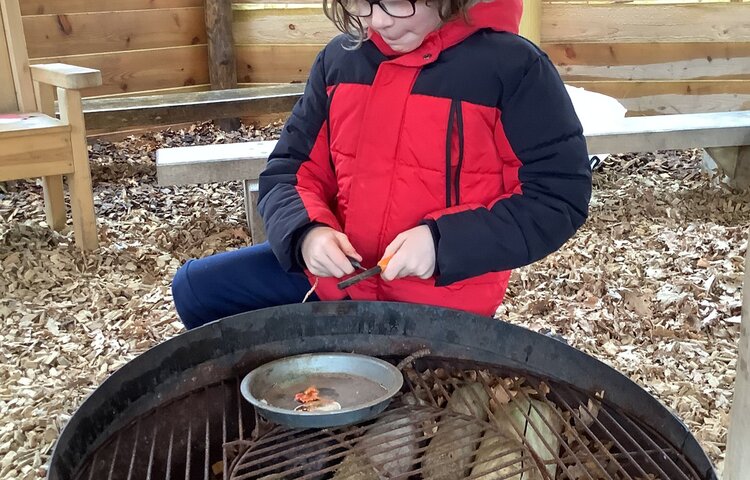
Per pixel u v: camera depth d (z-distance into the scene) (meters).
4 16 2.02
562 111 0.93
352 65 1.00
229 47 3.09
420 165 0.96
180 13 3.04
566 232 0.94
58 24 2.76
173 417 0.92
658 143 2.26
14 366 1.44
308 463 0.82
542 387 0.96
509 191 0.97
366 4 0.87
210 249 2.02
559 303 1.70
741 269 1.85
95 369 1.43
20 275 1.81
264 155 1.93
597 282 1.78
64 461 0.74
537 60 0.93
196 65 3.14
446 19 0.87
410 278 1.02
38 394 1.34
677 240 2.04
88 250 1.97
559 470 0.89
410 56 0.94
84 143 1.91
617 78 3.08
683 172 2.64
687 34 2.99
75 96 1.87
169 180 1.88
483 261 0.91
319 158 1.08
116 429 0.85
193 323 1.14
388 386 0.90
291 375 0.94
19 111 2.10
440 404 0.95
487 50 0.93
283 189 1.04
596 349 1.51
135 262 1.93
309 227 0.96
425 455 0.84
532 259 0.93
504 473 0.84
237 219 2.24
